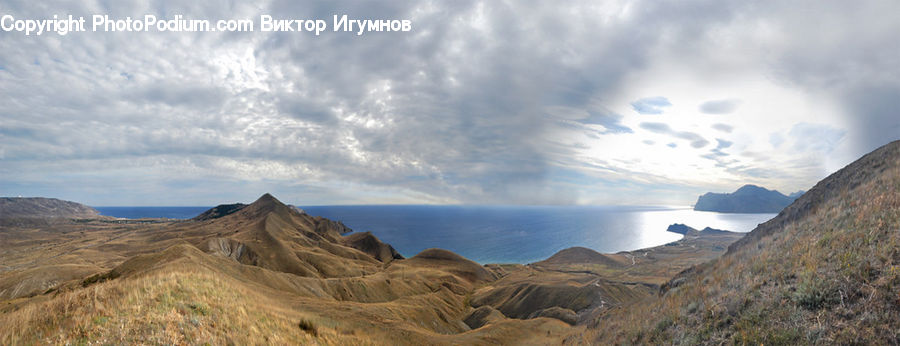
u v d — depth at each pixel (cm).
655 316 1948
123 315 1434
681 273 3356
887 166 2353
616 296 11950
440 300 12469
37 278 12019
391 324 4938
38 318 1330
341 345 2077
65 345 1152
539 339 5494
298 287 9794
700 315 1551
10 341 1152
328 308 5097
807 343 1062
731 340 1237
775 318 1239
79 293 1608
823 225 1884
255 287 5738
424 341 4194
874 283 1152
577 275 19238
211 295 1964
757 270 1731
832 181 3091
